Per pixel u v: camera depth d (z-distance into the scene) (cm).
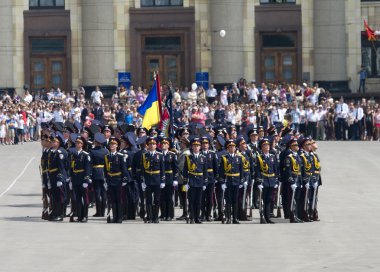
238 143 8069
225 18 17575
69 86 17800
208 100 16825
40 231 7462
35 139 15800
